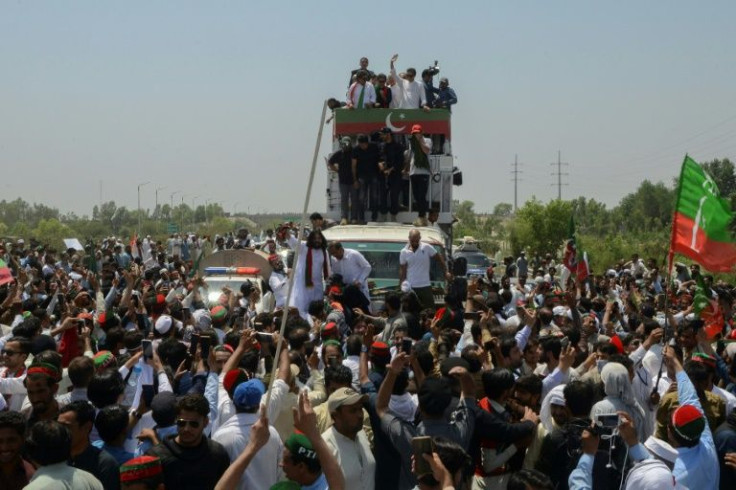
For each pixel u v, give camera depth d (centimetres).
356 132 1738
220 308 1071
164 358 803
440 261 1395
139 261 2586
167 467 536
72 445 559
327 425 647
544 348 837
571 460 627
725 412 730
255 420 588
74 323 898
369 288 1416
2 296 1212
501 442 640
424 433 595
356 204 1711
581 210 9394
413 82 1956
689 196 797
